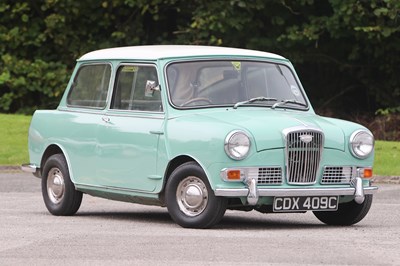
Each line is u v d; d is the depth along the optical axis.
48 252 16.09
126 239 17.59
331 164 19.66
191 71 20.53
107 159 21.00
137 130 20.36
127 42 52.97
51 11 53.75
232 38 51.12
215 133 18.92
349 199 19.88
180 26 51.34
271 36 51.50
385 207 23.92
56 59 53.84
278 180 19.16
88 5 52.50
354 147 19.89
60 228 19.39
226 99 20.44
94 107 21.73
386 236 18.27
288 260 15.23
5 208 23.47
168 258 15.41
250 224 20.45
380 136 47.25
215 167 18.83
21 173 33.00
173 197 19.45
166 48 21.52
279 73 21.31
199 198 19.11
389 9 47.38
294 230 19.25
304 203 19.34
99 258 15.46
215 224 19.17
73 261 15.18
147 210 23.59
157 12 51.28
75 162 21.84
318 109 53.06
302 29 50.38
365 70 51.62
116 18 53.28
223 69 20.75
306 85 53.72
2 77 51.56
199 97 20.30
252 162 18.92
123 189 20.66
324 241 17.39
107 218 21.58
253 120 19.41
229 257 15.50
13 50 53.50
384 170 32.44
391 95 51.66
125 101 21.00
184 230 18.98
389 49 49.75
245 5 49.41
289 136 19.22
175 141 19.50
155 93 20.38
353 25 48.50
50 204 22.33
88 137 21.52
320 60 51.75
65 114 22.33
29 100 53.41
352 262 15.09
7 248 16.56
